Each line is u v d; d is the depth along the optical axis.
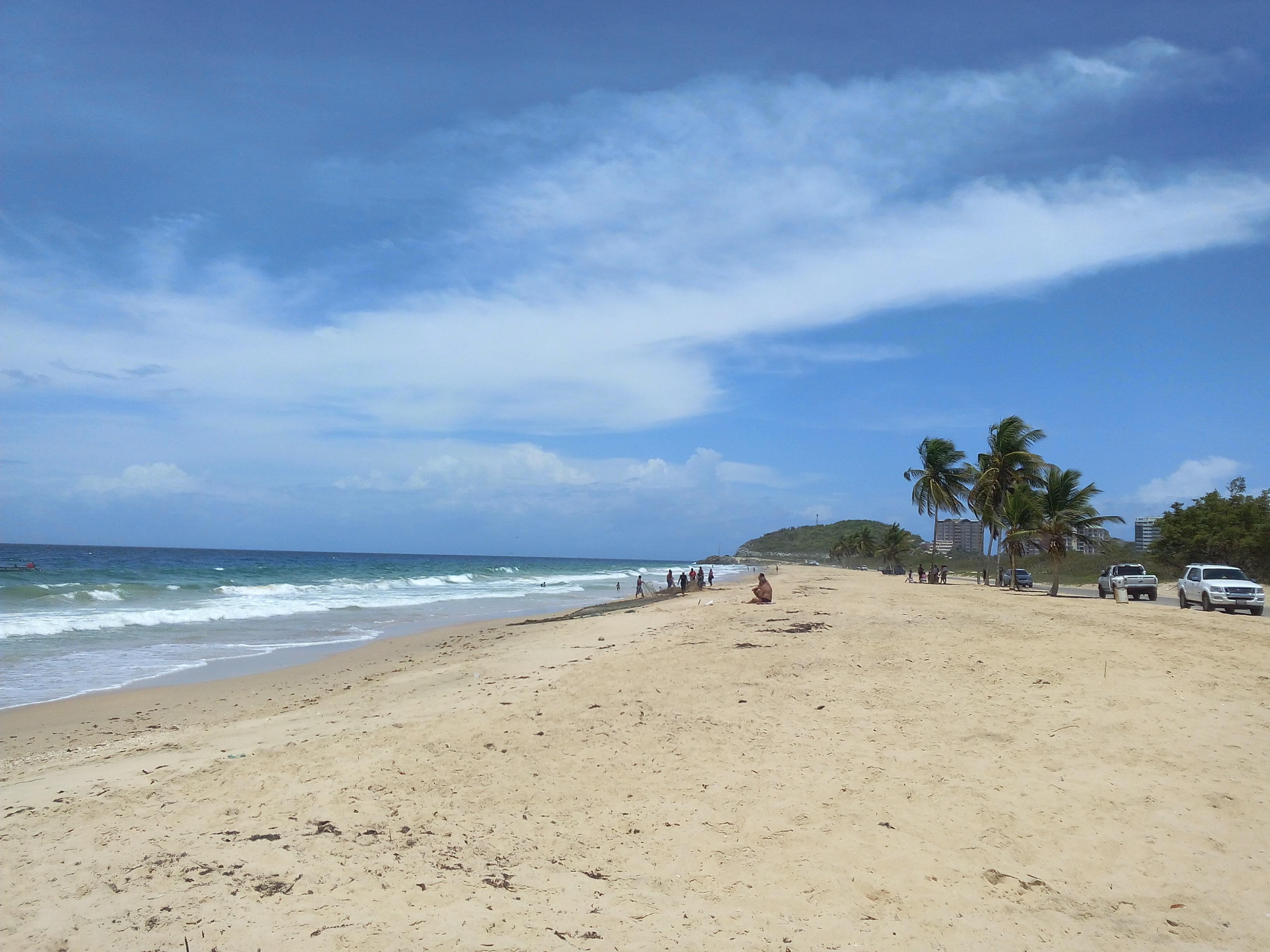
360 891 5.38
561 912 5.20
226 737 10.29
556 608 40.03
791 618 20.89
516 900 5.34
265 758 8.50
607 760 8.37
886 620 20.00
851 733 9.16
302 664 19.19
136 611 30.80
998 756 8.12
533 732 9.38
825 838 6.42
